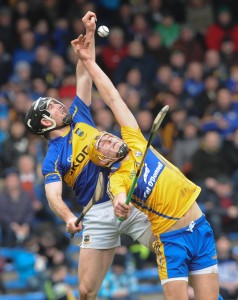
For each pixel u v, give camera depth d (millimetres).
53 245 45625
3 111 54750
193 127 53969
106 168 26609
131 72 57531
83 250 27625
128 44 61594
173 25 64625
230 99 57438
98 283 27641
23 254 45469
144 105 56406
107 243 27438
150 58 60000
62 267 43875
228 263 47281
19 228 46312
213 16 67062
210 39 64625
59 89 55906
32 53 58938
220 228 48844
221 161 52406
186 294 25250
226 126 55656
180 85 57469
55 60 56719
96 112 52469
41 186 48438
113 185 25125
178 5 66312
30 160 49219
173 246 25406
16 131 51125
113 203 24812
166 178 25469
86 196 27109
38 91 55250
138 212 27172
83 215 25328
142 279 47750
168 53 61688
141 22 62656
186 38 63344
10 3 62500
